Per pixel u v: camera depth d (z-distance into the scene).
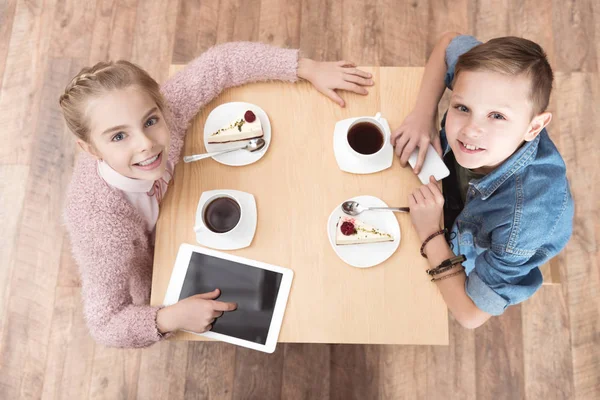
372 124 1.17
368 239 1.12
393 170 1.19
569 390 1.78
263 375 1.83
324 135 1.21
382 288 1.10
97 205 1.10
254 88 1.27
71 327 1.87
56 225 1.96
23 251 1.94
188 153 1.21
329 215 1.15
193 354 1.84
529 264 1.10
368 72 1.26
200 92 1.22
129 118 0.98
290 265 1.12
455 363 1.81
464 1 2.13
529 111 0.99
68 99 0.98
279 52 1.25
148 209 1.21
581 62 2.05
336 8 2.13
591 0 2.10
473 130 1.03
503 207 1.14
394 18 2.12
